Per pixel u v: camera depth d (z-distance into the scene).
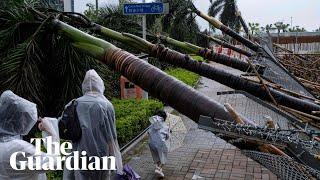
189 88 1.78
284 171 1.51
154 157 6.96
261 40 5.39
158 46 3.80
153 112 10.68
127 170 5.16
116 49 2.54
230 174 7.10
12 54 6.42
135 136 9.19
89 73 4.46
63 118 4.34
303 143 1.40
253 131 1.49
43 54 6.82
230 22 18.97
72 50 6.85
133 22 12.34
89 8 14.30
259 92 3.23
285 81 3.74
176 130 7.83
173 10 20.12
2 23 7.32
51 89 7.21
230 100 14.95
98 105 4.35
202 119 1.60
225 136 1.58
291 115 2.60
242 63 5.27
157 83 1.88
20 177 3.31
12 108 3.32
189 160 7.92
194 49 5.58
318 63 8.54
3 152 3.23
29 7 7.14
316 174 1.40
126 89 11.31
